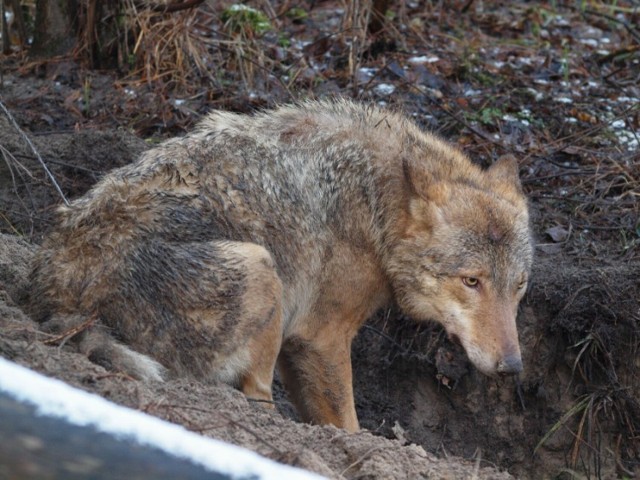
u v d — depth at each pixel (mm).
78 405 5609
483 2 21766
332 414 10508
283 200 9992
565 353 12859
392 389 13094
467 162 11203
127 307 8914
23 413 5480
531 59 18609
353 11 17328
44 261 9266
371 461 7805
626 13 21375
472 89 17016
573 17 21328
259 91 16203
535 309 12859
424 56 17922
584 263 13336
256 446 7363
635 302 12680
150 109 15500
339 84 16641
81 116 15477
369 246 10414
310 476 5609
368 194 10398
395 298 10797
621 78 18188
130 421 5594
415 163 10375
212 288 8969
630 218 14188
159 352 8961
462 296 10008
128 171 9805
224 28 17734
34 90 15977
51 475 5363
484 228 9977
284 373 10859
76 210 9430
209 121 10453
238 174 9859
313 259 10156
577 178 15039
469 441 12945
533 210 14320
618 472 12516
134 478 5352
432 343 12938
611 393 12547
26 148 13828
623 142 15875
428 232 10180
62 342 8141
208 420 7500
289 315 10188
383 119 11016
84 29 16875
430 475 7867
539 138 15984
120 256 8961
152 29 16469
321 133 10539
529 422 13008
